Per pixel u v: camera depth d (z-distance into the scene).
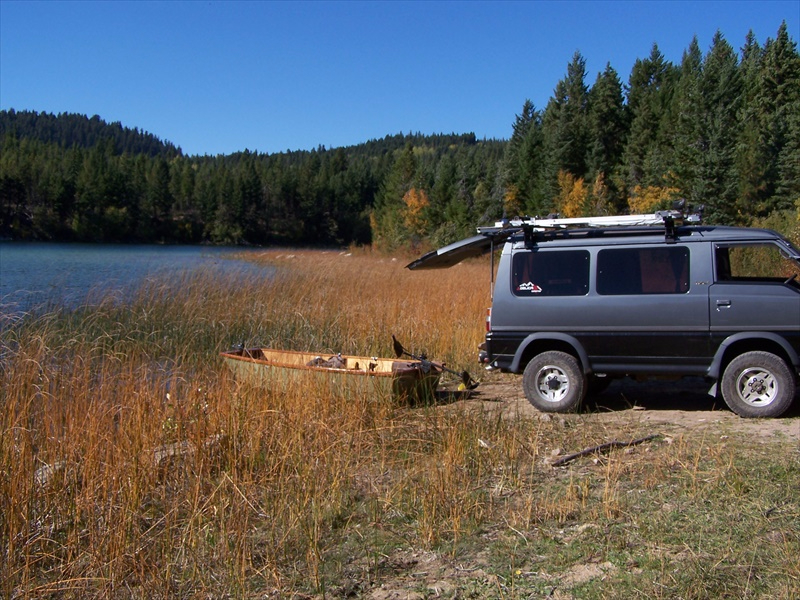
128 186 99.62
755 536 4.85
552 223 8.62
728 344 7.95
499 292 8.76
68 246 74.94
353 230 114.50
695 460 6.24
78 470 6.25
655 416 8.28
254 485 6.24
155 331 13.60
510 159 78.69
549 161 66.12
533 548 5.02
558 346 8.70
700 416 8.16
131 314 14.27
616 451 6.85
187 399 7.82
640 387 10.04
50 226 89.19
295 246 107.94
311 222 111.56
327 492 6.07
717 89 58.94
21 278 28.86
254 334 14.47
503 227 8.73
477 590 4.54
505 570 4.75
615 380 10.60
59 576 5.01
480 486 6.18
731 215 44.94
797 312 7.79
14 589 4.86
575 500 5.67
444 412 8.40
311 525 5.54
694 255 8.15
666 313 8.14
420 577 4.78
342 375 8.80
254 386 8.66
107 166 101.62
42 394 7.44
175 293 15.94
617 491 5.86
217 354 12.84
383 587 4.67
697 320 8.05
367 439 7.52
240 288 16.89
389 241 66.44
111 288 16.50
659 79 84.75
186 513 5.76
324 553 5.16
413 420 8.41
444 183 71.75
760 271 8.77
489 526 5.44
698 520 5.18
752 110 56.94
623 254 8.37
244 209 106.75
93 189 93.12
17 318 11.67
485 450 6.98
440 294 17.41
